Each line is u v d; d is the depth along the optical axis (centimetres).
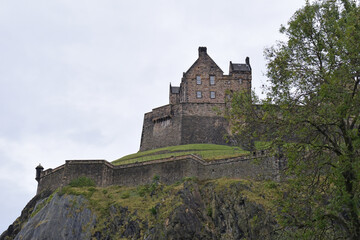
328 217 2569
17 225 7556
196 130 9494
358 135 2547
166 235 5538
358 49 2500
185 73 10338
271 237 4547
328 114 2589
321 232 2636
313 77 2823
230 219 5497
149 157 8344
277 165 5950
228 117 3102
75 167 7419
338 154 2584
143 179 7200
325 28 2866
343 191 2397
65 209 6606
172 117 9806
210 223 5725
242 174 6400
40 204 7150
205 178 6781
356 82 2570
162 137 9794
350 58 2550
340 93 2545
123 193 6900
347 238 2522
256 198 5400
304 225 2639
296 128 2762
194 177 6631
